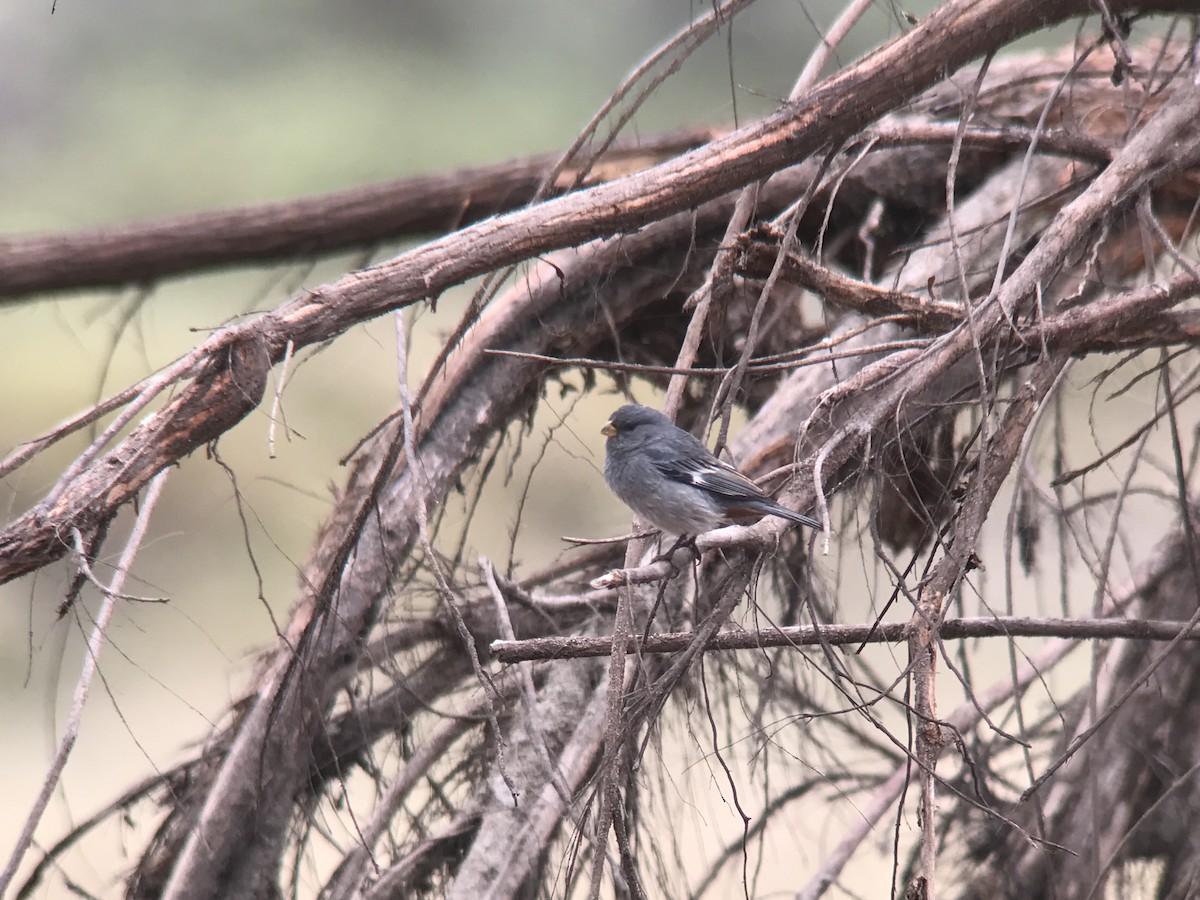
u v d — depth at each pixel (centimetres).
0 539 695
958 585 748
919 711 691
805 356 1132
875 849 1177
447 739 1048
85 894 976
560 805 984
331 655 1031
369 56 2375
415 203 1062
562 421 1132
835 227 1282
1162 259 1191
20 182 2195
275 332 737
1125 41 980
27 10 2264
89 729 1590
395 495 1081
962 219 1170
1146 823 1041
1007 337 837
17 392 1758
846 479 830
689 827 1161
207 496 1638
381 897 965
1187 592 1077
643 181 826
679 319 1230
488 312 1170
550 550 1279
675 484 868
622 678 743
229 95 2317
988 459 788
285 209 991
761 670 1059
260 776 1003
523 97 2364
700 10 1014
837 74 860
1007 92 1251
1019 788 1030
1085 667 1374
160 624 1620
